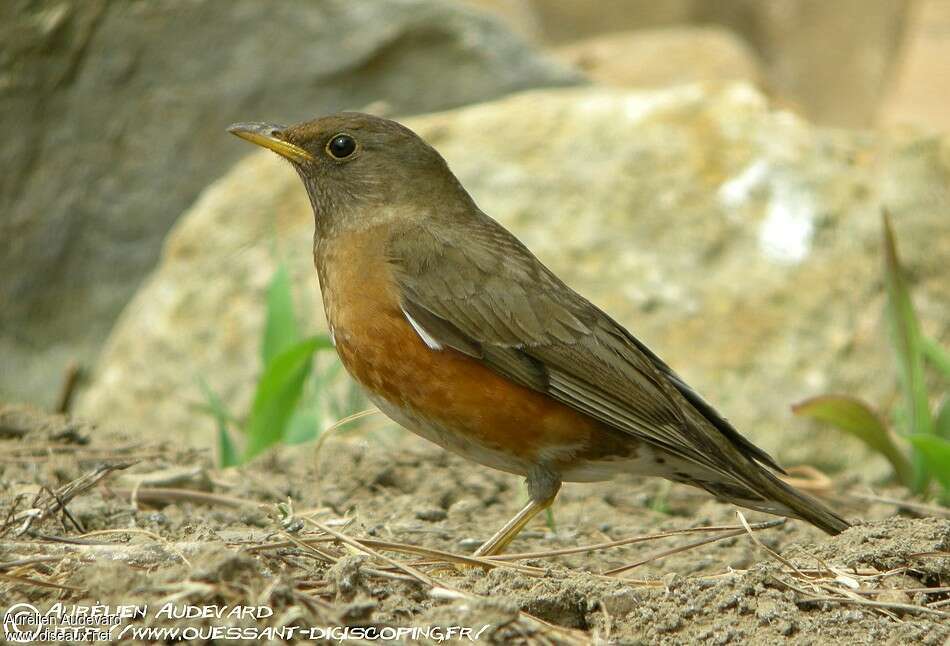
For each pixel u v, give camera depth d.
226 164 17.00
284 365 10.75
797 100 29.05
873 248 14.18
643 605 7.31
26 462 10.28
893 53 29.23
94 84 16.73
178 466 10.41
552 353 8.59
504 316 8.61
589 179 14.89
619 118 15.46
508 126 15.55
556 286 8.96
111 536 8.01
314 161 9.34
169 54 16.83
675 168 14.90
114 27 16.67
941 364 11.05
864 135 15.44
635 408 8.59
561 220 14.62
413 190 9.23
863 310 13.83
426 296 8.62
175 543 7.38
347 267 8.88
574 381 8.58
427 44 17.16
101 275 16.94
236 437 13.84
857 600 7.44
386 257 8.78
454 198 9.41
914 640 7.03
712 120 15.37
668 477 8.87
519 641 6.68
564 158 15.13
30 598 6.84
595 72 23.86
